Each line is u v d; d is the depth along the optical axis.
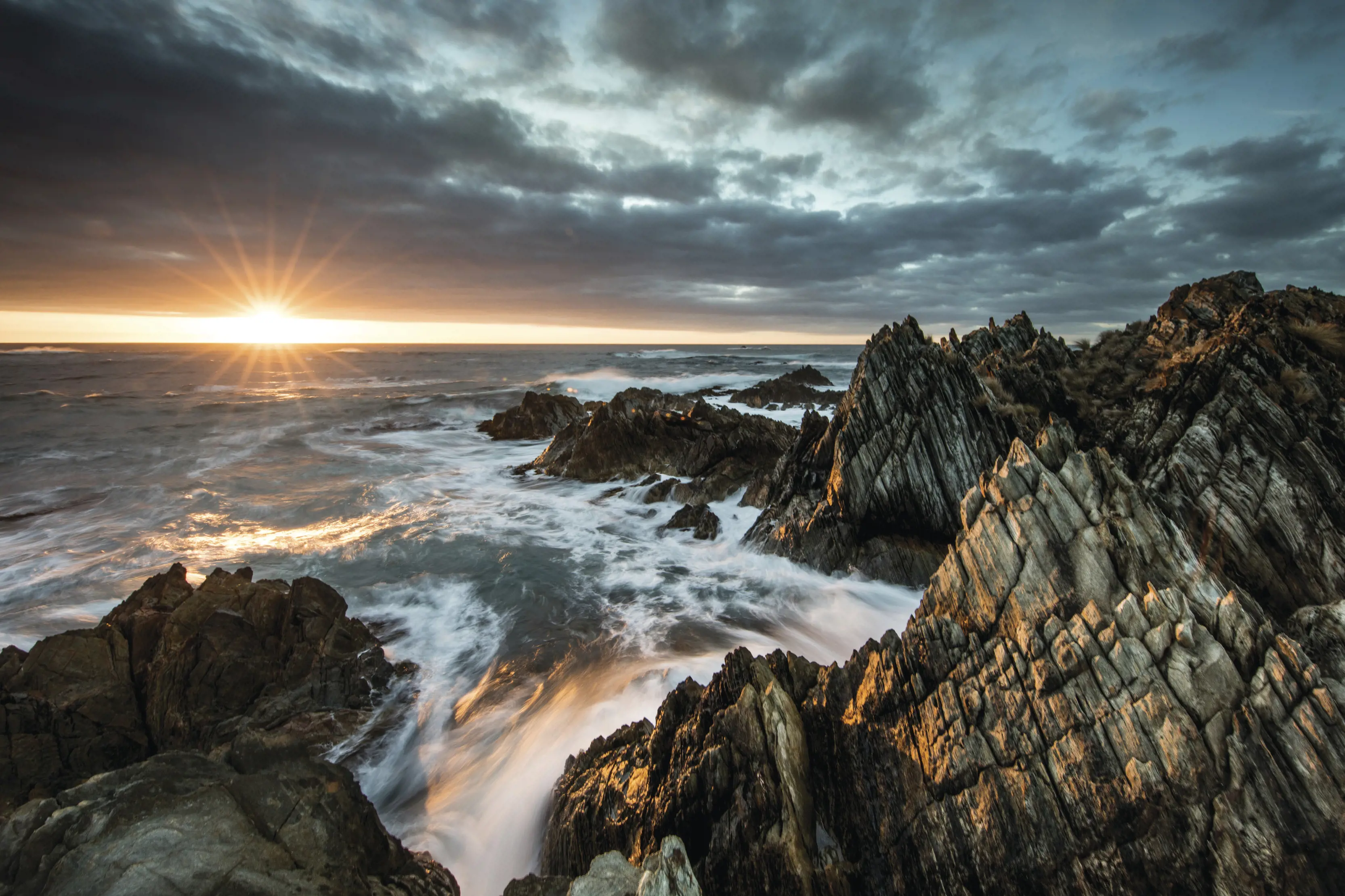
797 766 7.67
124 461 35.25
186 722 10.72
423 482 30.19
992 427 16.27
